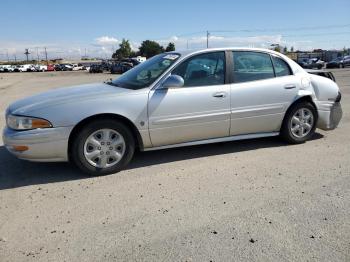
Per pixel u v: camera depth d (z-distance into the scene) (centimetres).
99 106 432
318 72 608
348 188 393
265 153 526
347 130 662
